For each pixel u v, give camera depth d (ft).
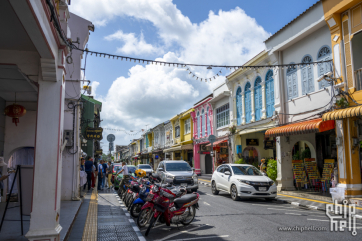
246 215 29.43
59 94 18.15
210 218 28.14
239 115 67.10
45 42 14.99
